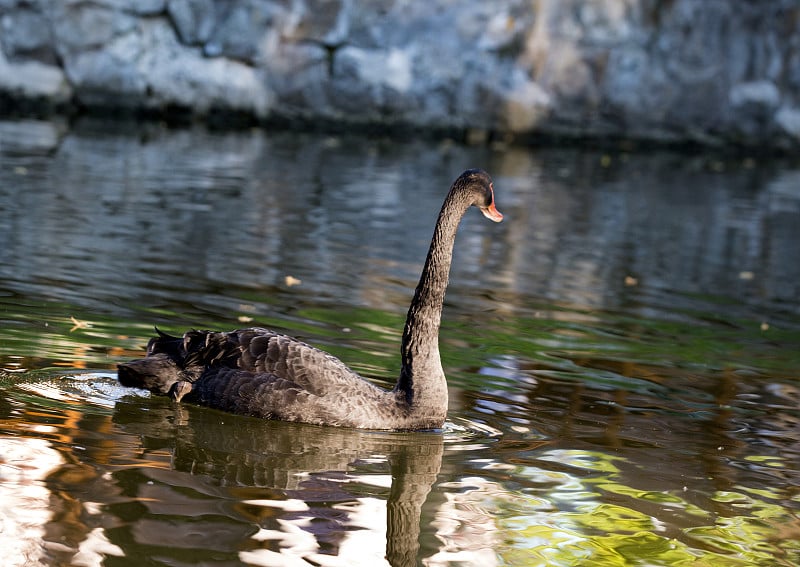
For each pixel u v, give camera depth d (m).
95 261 13.57
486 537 6.53
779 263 18.62
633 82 33.53
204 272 13.60
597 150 33.47
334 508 6.78
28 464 7.00
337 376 8.44
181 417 8.27
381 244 16.70
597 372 10.62
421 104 32.19
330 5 31.00
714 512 7.21
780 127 34.56
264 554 6.01
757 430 9.12
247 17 30.38
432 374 8.51
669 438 8.72
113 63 29.67
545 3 32.50
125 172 21.25
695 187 27.41
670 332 12.86
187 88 30.44
